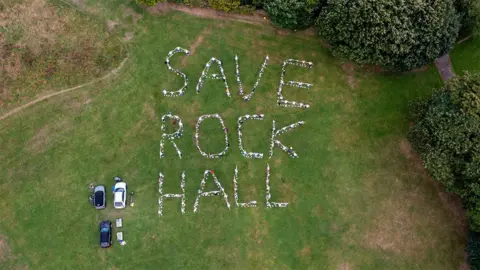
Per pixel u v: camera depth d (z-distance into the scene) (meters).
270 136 48.19
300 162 47.56
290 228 45.88
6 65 49.69
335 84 50.00
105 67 49.84
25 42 50.34
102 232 44.41
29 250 44.91
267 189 46.66
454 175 42.22
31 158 47.25
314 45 51.00
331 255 45.34
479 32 47.47
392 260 45.38
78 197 46.22
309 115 48.97
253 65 50.22
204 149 47.66
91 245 45.06
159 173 46.88
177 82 49.50
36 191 46.41
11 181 46.66
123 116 48.53
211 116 48.50
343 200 46.75
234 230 45.69
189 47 50.56
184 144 47.72
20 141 47.72
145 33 50.91
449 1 43.44
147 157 47.34
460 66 50.84
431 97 44.84
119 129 48.16
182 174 46.81
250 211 46.12
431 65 50.75
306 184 47.03
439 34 43.88
